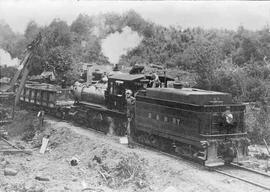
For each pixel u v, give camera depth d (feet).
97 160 62.85
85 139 74.33
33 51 94.12
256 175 52.90
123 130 77.41
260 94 85.46
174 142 62.23
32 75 134.62
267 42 113.09
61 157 70.23
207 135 55.52
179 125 60.29
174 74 108.47
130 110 71.61
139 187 50.75
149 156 60.70
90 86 92.12
